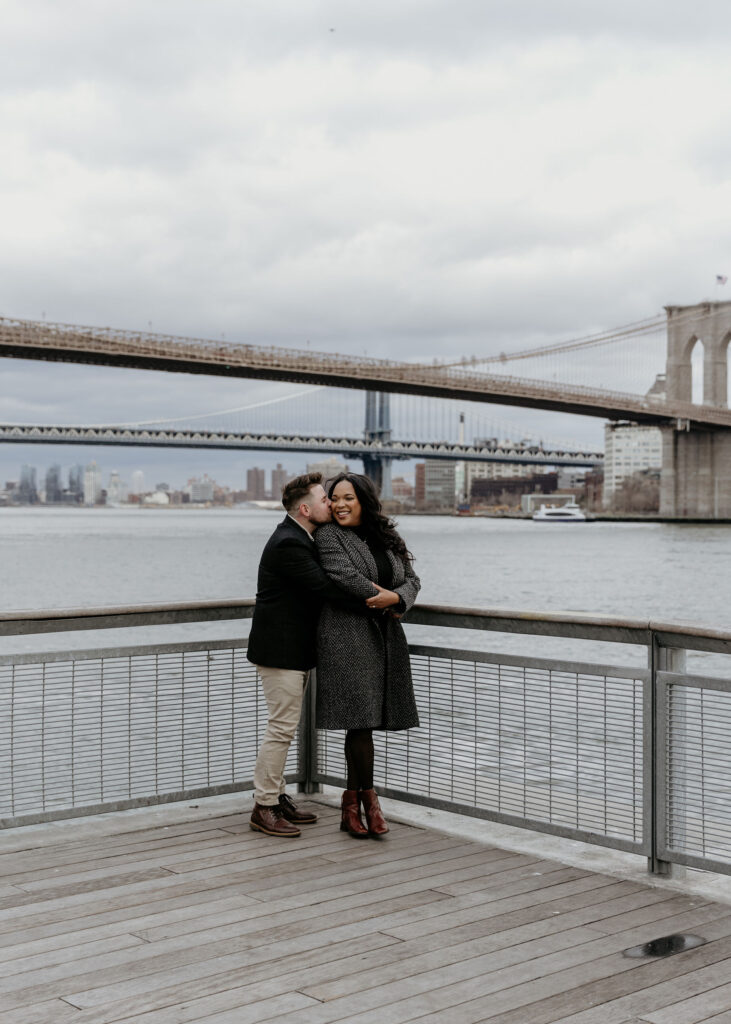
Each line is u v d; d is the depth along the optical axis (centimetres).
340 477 423
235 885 362
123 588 3575
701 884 372
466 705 429
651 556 5700
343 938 316
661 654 373
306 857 394
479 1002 275
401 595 415
